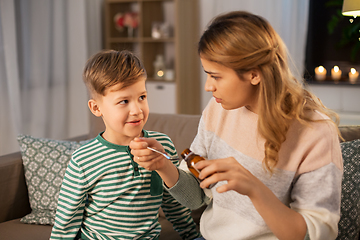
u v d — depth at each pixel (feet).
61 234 3.45
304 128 2.85
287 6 11.41
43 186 5.13
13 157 5.41
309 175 2.79
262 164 2.94
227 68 2.68
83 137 6.40
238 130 3.22
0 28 10.19
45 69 11.89
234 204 3.18
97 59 3.38
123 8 14.32
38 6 11.52
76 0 12.75
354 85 10.94
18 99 10.79
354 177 4.03
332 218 2.60
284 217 2.52
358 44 10.92
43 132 12.06
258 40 2.67
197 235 4.25
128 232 3.51
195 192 3.39
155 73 13.84
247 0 12.06
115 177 3.40
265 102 2.76
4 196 5.18
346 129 4.76
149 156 2.84
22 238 4.59
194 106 13.73
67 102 13.03
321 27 11.41
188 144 5.22
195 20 13.33
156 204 3.63
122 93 3.18
